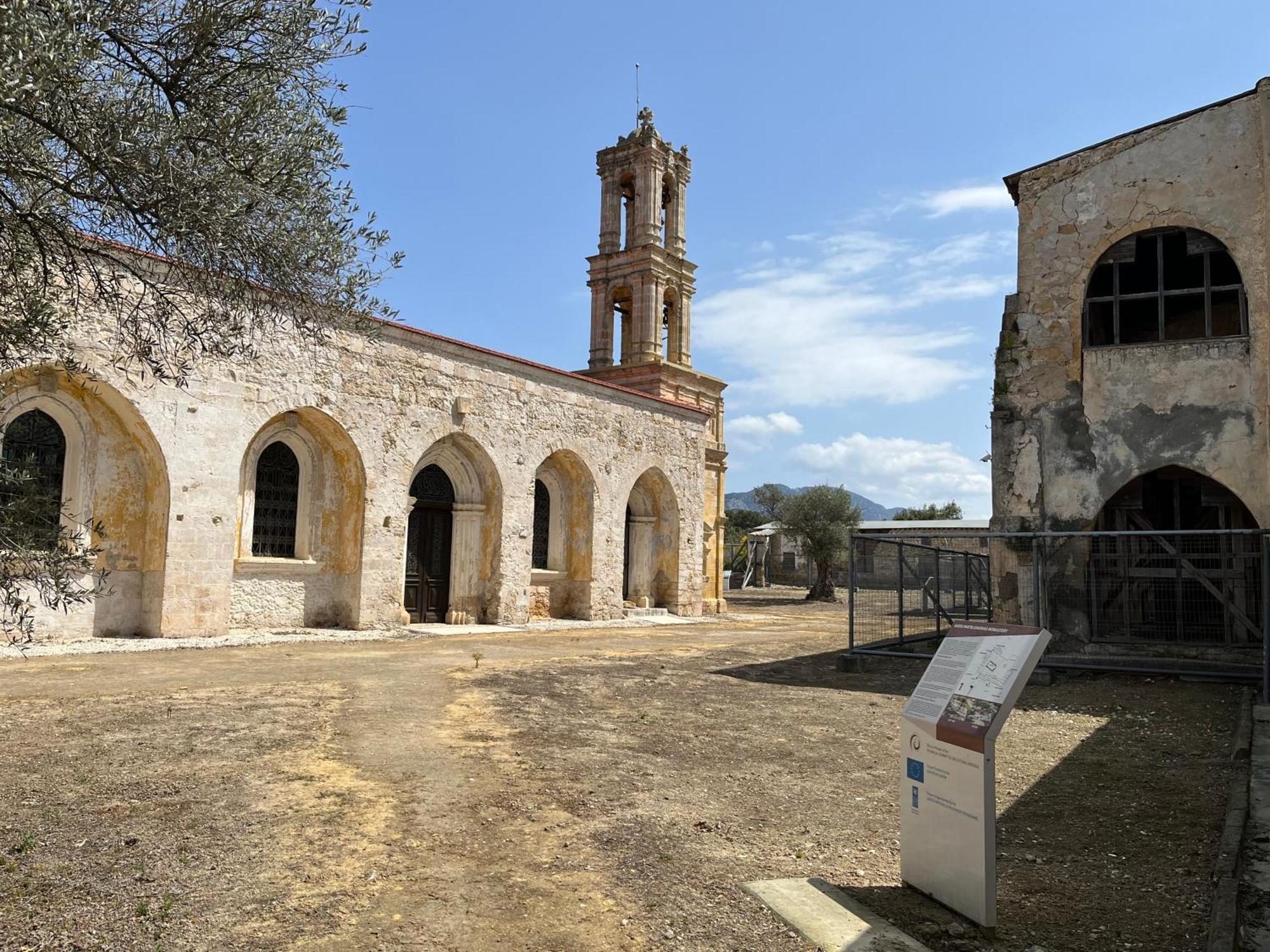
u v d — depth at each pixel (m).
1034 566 12.71
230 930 4.07
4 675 10.81
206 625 15.18
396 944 4.00
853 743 8.63
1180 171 13.79
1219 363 13.32
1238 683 12.00
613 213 33.25
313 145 5.58
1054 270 14.54
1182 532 11.10
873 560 51.00
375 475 18.05
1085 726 9.42
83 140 4.43
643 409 26.14
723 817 6.11
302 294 5.98
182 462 14.84
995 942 4.16
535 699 10.65
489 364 20.86
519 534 21.48
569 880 4.83
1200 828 5.91
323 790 6.36
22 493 4.84
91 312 12.73
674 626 25.09
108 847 5.02
